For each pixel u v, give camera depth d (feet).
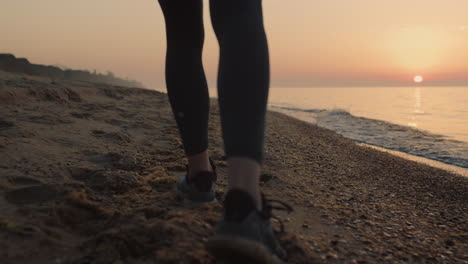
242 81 2.43
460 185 11.04
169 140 10.84
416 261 3.92
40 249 3.30
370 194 7.64
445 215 6.63
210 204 4.52
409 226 5.33
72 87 23.73
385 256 3.92
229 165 2.43
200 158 4.13
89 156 7.33
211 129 14.78
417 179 11.43
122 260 3.20
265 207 2.68
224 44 2.60
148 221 3.92
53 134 8.85
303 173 8.86
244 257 2.30
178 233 3.58
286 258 3.07
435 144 24.30
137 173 6.17
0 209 4.10
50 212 4.13
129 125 13.17
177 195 4.76
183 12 3.50
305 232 4.29
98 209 4.36
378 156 16.44
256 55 2.50
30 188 4.79
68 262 3.15
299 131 24.81
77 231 3.88
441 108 81.87
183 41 3.63
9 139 7.43
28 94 15.85
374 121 43.21
